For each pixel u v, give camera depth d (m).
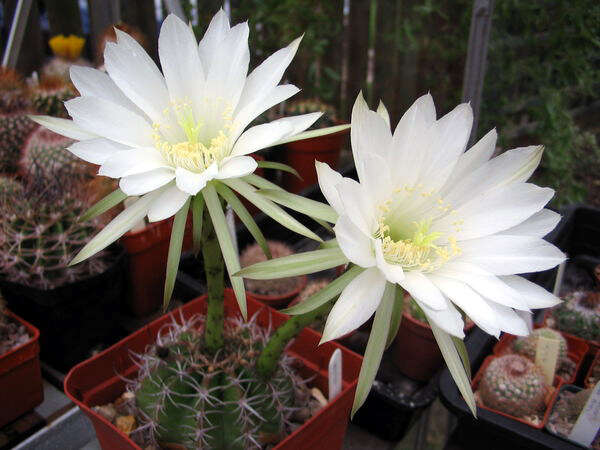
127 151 0.20
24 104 0.53
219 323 0.26
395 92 0.90
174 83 0.22
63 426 0.36
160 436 0.28
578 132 0.78
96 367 0.31
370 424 0.39
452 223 0.22
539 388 0.36
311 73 0.85
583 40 0.64
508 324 0.20
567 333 0.45
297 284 0.48
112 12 0.62
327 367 0.34
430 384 0.40
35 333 0.36
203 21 0.76
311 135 0.22
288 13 0.82
